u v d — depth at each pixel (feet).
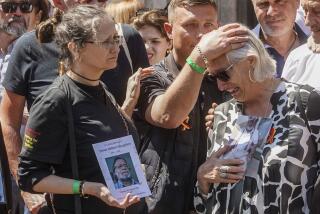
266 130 14.74
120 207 15.01
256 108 15.02
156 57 22.62
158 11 22.81
